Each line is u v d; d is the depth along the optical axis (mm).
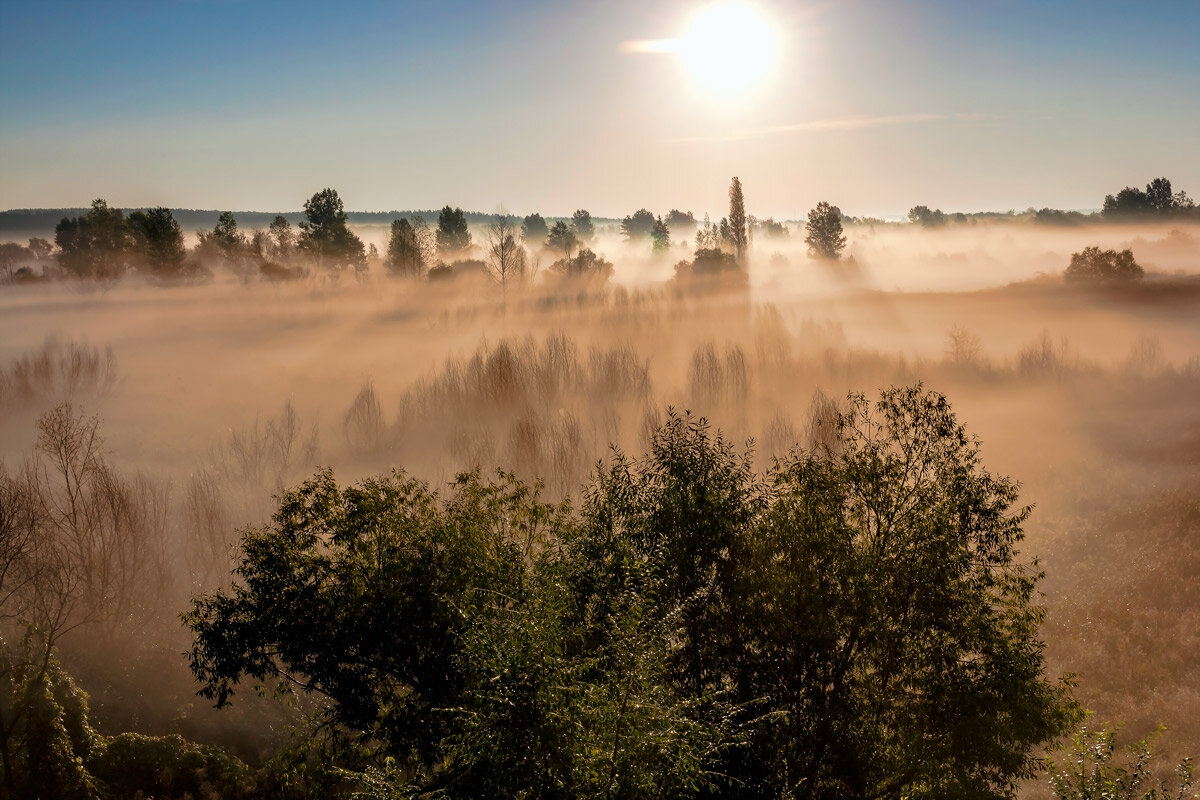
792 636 17578
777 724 17250
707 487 18656
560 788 11703
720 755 15961
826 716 17156
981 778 17609
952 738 17141
